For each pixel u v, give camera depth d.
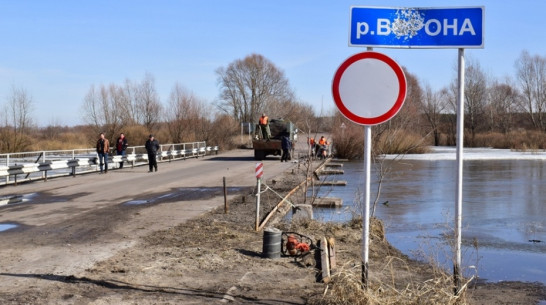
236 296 6.39
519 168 32.16
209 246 9.28
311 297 6.29
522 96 80.00
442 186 22.16
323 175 26.53
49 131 57.91
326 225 11.16
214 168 30.45
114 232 10.75
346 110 5.19
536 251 10.30
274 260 8.24
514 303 6.73
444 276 5.84
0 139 40.31
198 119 52.34
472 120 74.00
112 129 47.75
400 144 24.23
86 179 23.53
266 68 87.75
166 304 6.05
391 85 5.12
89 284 6.86
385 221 13.68
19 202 15.75
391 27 5.25
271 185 20.44
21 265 7.93
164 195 17.45
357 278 5.95
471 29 5.16
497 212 15.26
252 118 85.88
